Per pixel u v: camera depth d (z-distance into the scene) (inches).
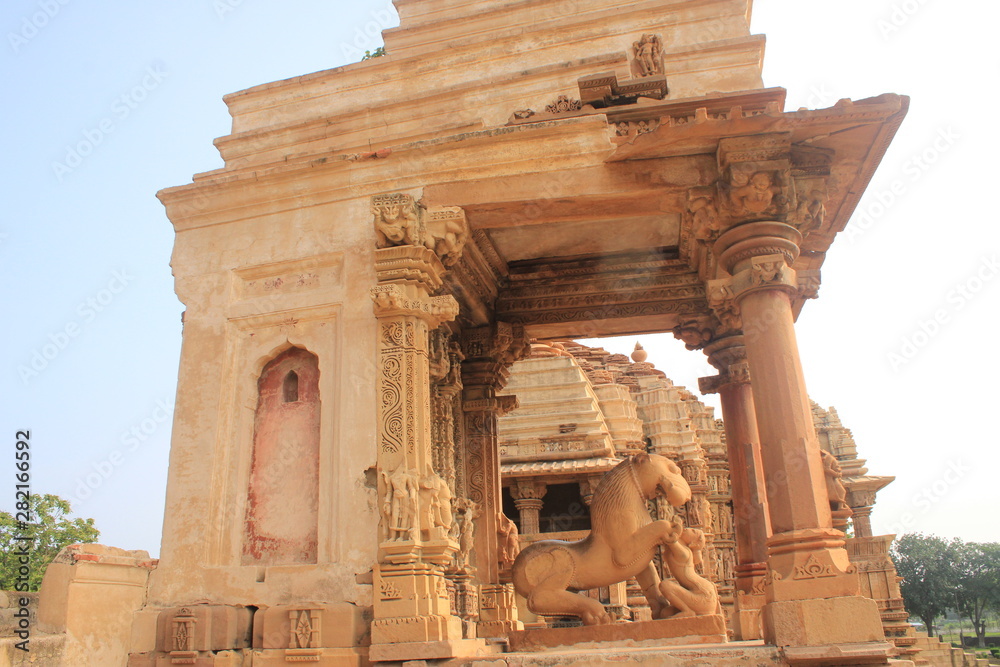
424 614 313.0
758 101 353.1
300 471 366.9
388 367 350.3
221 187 402.3
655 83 405.4
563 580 401.7
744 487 494.6
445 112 526.6
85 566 333.7
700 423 995.3
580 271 505.7
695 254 462.6
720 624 369.4
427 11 609.3
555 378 862.5
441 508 336.2
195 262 402.3
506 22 577.0
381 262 360.8
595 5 561.6
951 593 2251.5
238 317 388.5
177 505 366.3
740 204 343.6
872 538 714.2
